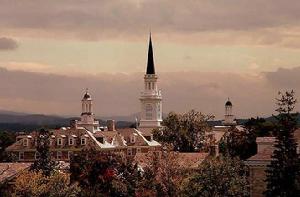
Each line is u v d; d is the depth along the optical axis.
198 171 166.25
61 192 157.75
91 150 195.25
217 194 160.50
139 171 187.38
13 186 161.50
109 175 186.12
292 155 155.25
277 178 154.12
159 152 186.88
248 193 166.25
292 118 158.38
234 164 171.75
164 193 176.12
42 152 189.00
